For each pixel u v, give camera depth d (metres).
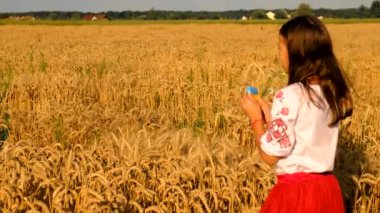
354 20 68.75
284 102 3.15
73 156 5.12
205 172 4.89
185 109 10.26
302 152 3.19
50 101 10.09
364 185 4.94
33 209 4.08
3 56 20.39
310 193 3.20
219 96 10.55
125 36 42.09
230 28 56.34
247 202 4.95
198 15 103.56
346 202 5.05
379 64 17.75
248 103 3.39
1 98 10.55
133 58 19.89
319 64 3.17
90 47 26.75
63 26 58.88
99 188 4.52
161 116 8.91
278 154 3.13
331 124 3.22
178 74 13.51
